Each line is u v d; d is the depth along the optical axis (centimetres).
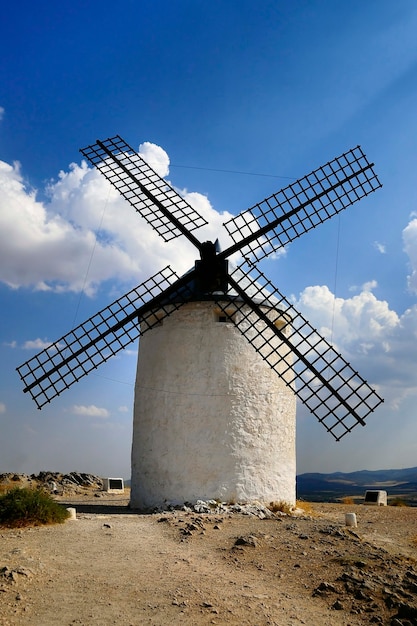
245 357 1722
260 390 1723
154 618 790
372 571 1008
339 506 2095
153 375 1755
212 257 1731
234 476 1644
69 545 1088
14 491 1331
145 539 1175
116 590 876
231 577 966
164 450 1684
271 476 1688
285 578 980
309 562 1053
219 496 1630
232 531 1273
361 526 1549
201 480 1641
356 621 827
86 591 866
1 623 751
